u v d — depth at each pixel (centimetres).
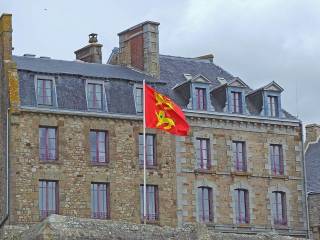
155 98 4131
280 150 4931
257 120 4853
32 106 4269
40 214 4219
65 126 4347
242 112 4825
